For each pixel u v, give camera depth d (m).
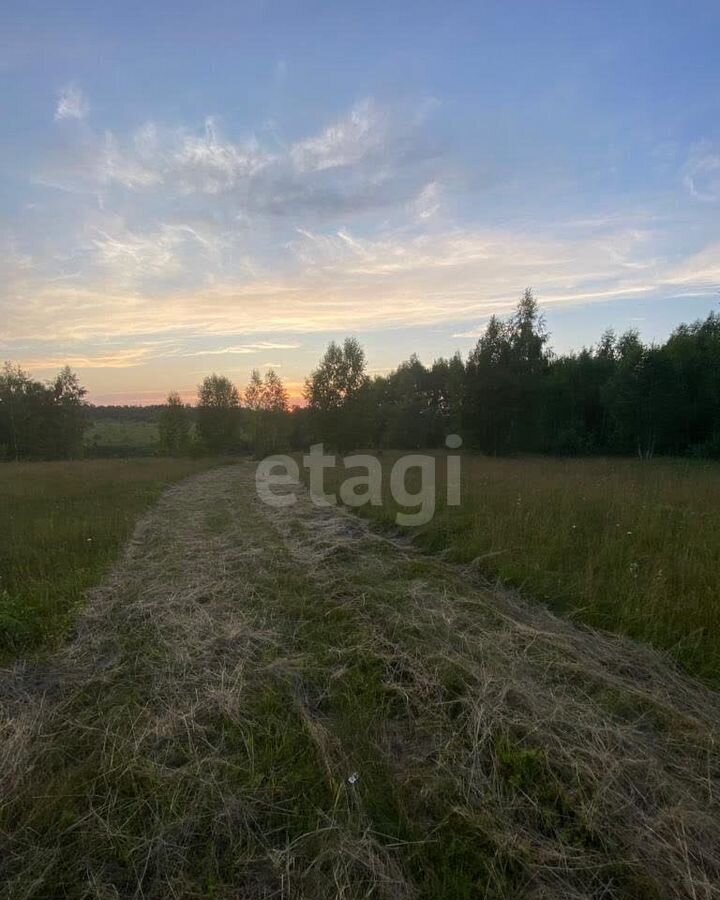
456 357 34.06
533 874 1.78
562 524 5.91
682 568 4.18
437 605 4.04
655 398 24.53
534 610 3.98
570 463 18.78
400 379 46.50
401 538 6.68
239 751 2.41
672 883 1.73
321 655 3.30
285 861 1.82
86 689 2.95
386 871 1.78
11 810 2.03
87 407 45.50
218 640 3.55
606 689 2.79
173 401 42.25
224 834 1.96
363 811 2.02
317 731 2.48
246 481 16.41
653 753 2.32
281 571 5.16
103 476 17.16
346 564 5.39
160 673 3.11
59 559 5.66
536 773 2.20
